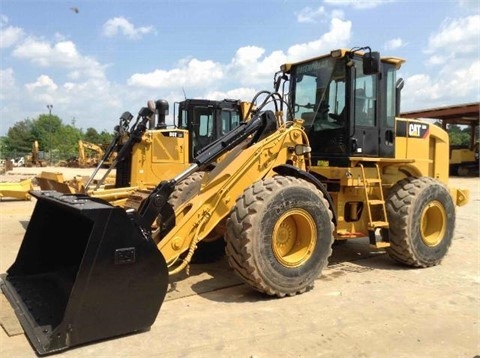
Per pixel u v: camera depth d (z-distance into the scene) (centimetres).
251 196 432
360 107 577
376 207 593
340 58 574
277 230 442
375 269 573
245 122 486
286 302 436
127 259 342
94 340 334
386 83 605
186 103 1081
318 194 468
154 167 913
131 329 348
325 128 592
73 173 2664
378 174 592
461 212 1112
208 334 357
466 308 427
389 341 351
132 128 769
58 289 409
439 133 691
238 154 489
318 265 467
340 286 493
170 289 470
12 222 917
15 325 362
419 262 575
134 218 351
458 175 2750
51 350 315
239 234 424
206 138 1087
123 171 911
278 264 439
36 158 4219
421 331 371
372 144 588
